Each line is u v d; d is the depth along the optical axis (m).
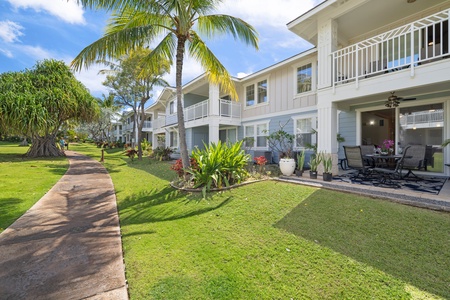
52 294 2.10
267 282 2.26
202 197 5.32
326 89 6.41
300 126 10.49
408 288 2.09
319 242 2.98
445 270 2.31
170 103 19.77
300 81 10.47
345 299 2.00
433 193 4.40
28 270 2.48
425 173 6.63
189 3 6.39
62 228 3.66
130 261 2.68
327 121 6.41
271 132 11.79
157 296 2.09
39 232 3.50
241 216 4.05
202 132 15.95
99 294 2.11
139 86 15.70
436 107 6.44
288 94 10.98
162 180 7.77
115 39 6.07
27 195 5.59
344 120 8.48
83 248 3.00
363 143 8.12
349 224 3.41
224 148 6.75
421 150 5.67
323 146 6.52
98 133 45.50
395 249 2.72
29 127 13.19
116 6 5.94
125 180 7.89
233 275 2.39
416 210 3.65
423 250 2.66
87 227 3.72
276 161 11.41
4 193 5.73
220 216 4.12
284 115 11.17
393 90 5.13
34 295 2.08
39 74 15.20
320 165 6.59
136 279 2.34
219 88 12.87
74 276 2.38
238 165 6.55
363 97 6.32
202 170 6.01
